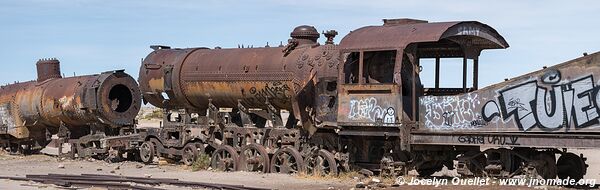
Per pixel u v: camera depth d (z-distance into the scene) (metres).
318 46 22.50
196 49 25.92
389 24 21.44
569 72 17.98
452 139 19.31
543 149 19.03
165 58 26.08
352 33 21.00
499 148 19.06
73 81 29.64
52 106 29.55
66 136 29.83
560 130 18.03
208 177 21.75
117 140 27.66
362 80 20.34
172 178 21.55
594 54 17.69
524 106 18.52
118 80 28.62
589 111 17.67
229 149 23.89
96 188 19.50
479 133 18.95
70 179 21.05
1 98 32.66
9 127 31.88
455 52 21.53
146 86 26.44
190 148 25.23
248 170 23.19
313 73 21.70
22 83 32.81
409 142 19.77
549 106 18.19
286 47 22.84
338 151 21.48
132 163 27.11
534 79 18.44
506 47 20.81
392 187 18.58
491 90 18.95
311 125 21.88
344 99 20.64
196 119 26.22
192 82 24.88
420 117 19.92
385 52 20.89
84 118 28.64
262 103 23.55
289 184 19.78
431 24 19.73
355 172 21.16
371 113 20.12
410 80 21.00
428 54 22.08
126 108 29.41
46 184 20.55
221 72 24.09
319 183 19.89
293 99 22.19
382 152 21.12
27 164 27.45
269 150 23.03
